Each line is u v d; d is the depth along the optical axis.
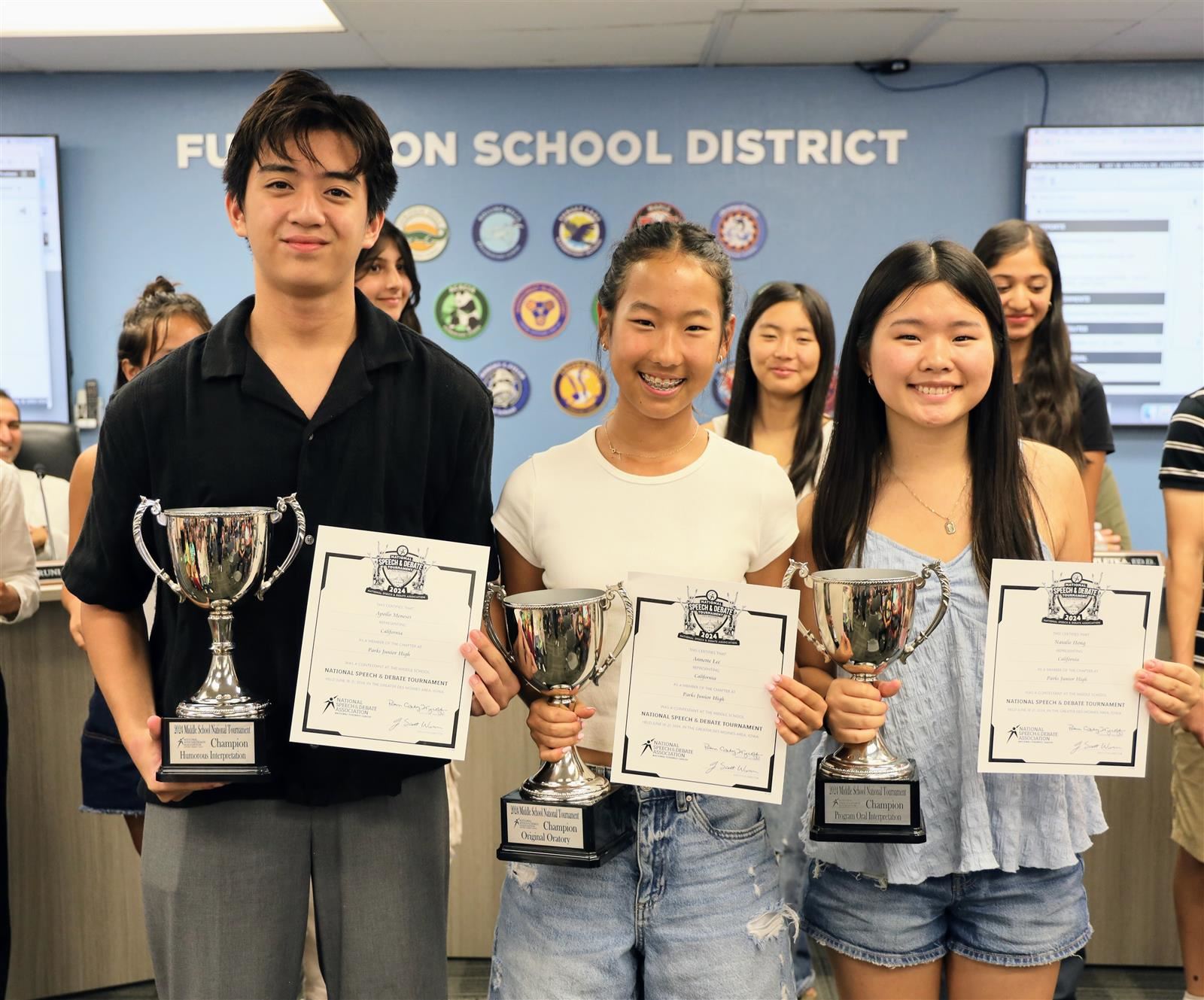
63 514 3.34
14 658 2.32
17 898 2.35
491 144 4.52
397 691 1.22
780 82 4.47
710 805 1.31
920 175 4.50
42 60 4.33
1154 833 2.43
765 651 1.25
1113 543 2.67
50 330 4.53
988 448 1.37
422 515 1.30
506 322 4.60
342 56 4.32
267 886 1.25
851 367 1.41
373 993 1.28
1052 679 1.29
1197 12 3.83
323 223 1.18
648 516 1.33
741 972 1.29
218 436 1.23
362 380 1.25
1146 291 4.44
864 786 1.26
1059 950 1.35
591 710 1.30
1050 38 4.12
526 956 1.31
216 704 1.21
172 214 4.55
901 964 1.36
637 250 1.28
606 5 3.73
